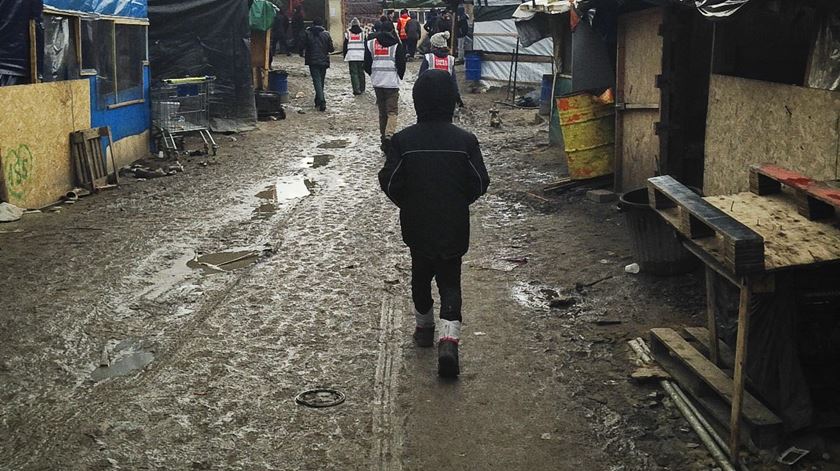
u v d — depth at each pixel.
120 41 13.50
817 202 4.47
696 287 7.05
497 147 15.48
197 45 17.20
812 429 4.40
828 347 4.45
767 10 6.37
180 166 13.53
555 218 9.86
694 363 4.95
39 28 10.64
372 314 6.72
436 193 5.44
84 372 5.57
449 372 5.45
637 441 4.66
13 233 9.29
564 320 6.53
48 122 10.88
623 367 5.62
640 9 10.00
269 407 5.07
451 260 5.55
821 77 5.61
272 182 12.47
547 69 23.86
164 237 9.16
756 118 6.54
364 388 5.35
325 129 18.22
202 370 5.61
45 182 10.85
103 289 7.30
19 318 6.55
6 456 4.47
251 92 17.98
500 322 6.52
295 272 7.85
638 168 10.12
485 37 25.14
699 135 9.52
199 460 4.45
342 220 9.96
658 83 9.18
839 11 5.37
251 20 20.25
